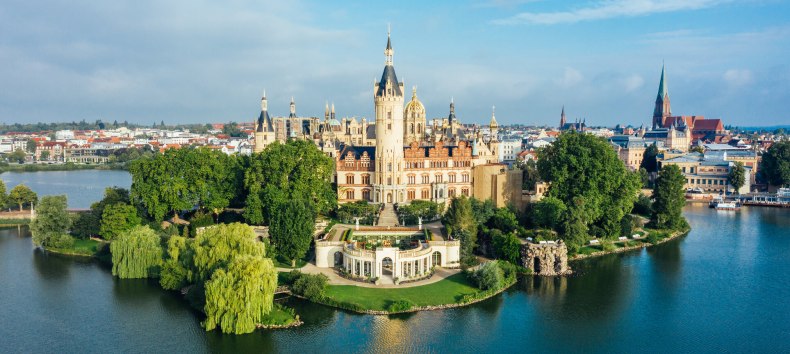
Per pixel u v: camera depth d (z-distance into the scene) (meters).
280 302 132.75
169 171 191.25
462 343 115.06
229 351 111.06
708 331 121.75
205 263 132.75
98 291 142.75
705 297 141.25
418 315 127.31
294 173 187.00
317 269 153.75
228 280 118.19
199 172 191.38
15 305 133.88
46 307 132.38
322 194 194.12
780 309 133.25
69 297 138.50
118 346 112.94
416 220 189.50
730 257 177.38
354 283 142.25
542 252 158.75
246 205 182.88
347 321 123.56
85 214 190.12
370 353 110.12
